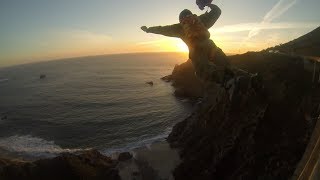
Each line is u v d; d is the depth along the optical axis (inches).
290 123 845.8
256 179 864.9
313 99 780.0
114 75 7667.3
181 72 4362.7
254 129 956.0
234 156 1061.8
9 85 6776.6
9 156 2023.9
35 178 1300.4
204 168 1262.3
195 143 1533.0
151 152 1756.9
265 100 909.2
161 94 4008.4
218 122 1315.2
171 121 2650.1
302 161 120.2
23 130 2677.2
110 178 1460.4
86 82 6269.7
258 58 1641.2
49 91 5137.8
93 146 2135.8
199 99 3385.8
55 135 2456.9
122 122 2699.3
